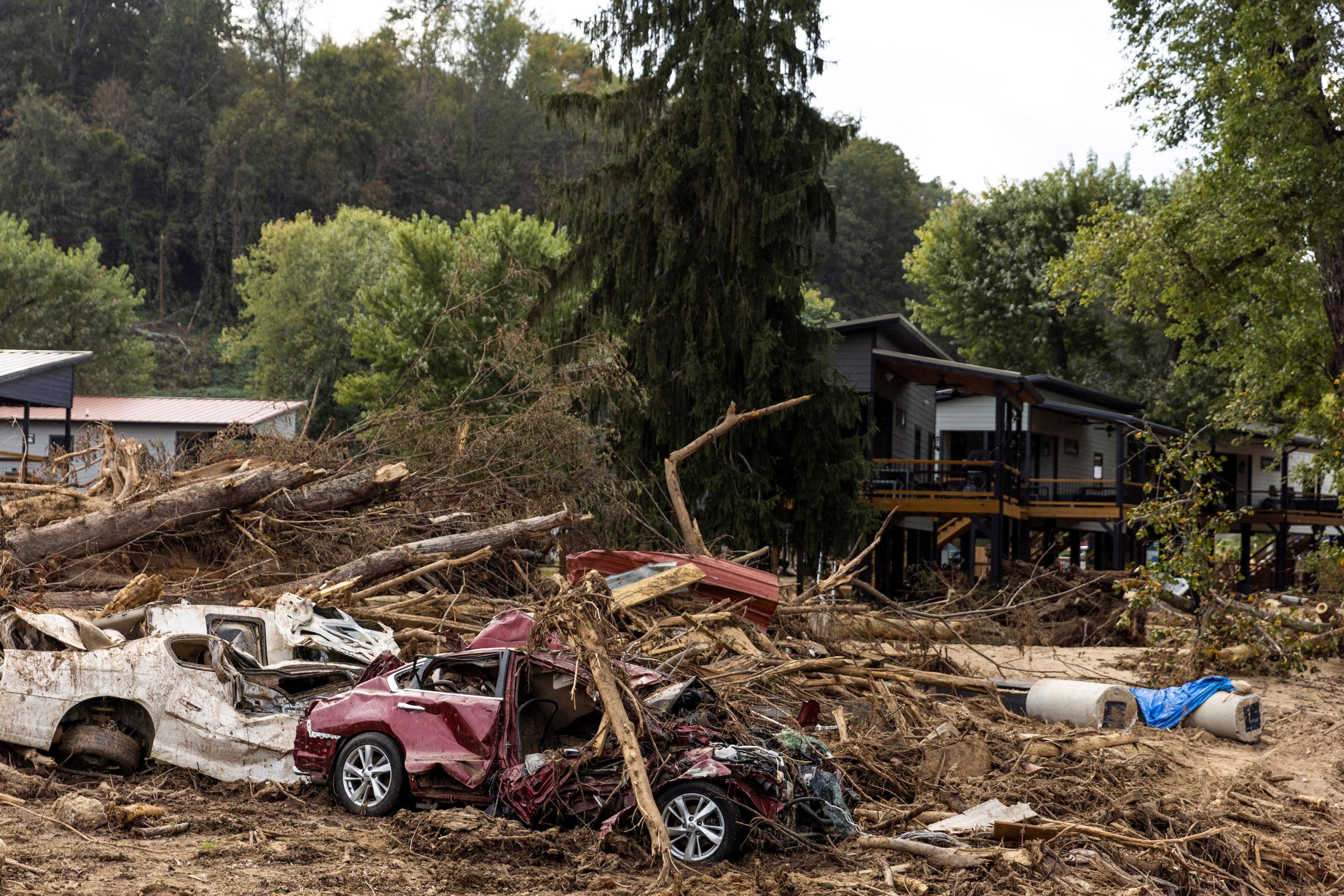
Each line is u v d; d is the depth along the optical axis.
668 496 23.45
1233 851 8.38
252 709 8.66
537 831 7.32
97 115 94.56
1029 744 11.02
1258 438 47.34
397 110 96.81
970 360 58.00
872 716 11.41
